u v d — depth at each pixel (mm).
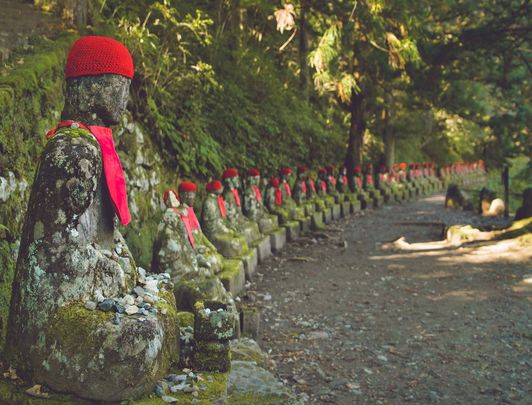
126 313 2615
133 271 3092
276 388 3836
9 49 5430
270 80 16203
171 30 8906
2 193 3672
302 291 8281
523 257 10109
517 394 4766
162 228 5539
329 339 6188
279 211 12414
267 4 13680
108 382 2477
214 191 8391
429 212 18719
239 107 13477
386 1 12023
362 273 9570
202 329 3143
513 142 17328
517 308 7242
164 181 8148
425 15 15000
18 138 4164
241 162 11805
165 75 8883
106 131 2814
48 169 2561
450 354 5703
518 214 12969
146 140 7703
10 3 7191
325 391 4836
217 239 8219
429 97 17047
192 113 9930
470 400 4668
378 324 6727
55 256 2561
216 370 3129
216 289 5488
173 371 3000
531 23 13953
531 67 15297
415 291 8281
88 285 2617
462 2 14828
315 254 11211
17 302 2605
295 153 16766
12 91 4145
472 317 6918
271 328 6539
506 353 5699
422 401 4660
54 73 5395
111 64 2750
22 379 2568
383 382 5051
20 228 3848
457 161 38375
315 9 13250
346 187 19047
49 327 2516
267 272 9445
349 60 16531
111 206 2822
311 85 20906
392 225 15633
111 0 8914
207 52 12336
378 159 25859
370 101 20125
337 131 22750
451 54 14266
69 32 6695
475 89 19344
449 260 10383
